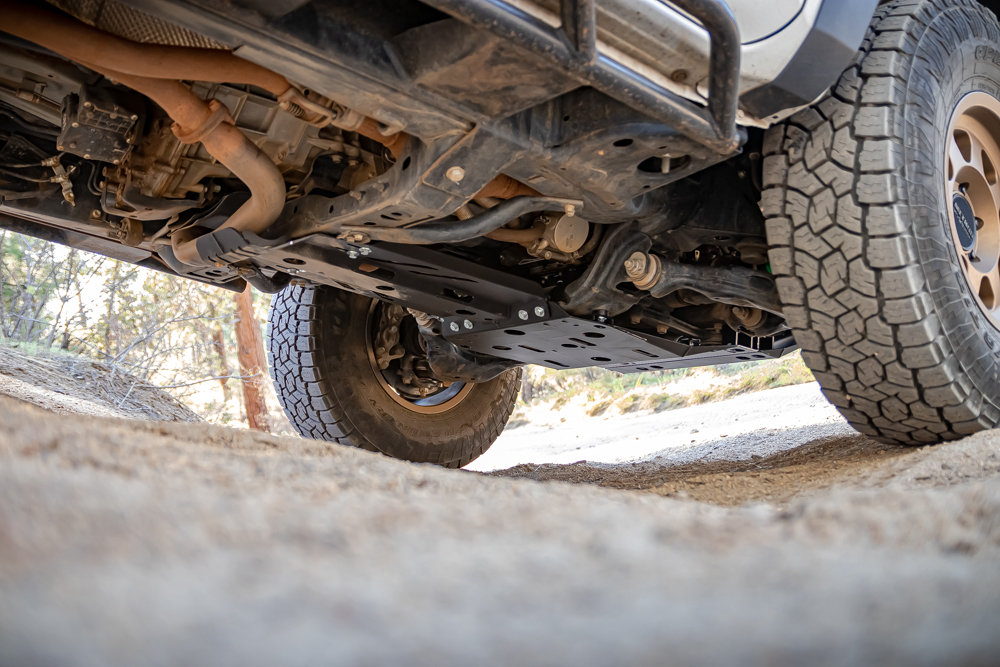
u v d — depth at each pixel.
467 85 1.70
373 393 3.99
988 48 2.48
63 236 2.92
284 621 0.49
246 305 11.76
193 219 2.56
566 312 2.87
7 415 1.06
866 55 2.13
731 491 2.06
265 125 2.13
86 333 7.56
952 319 2.13
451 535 0.76
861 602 0.60
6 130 2.28
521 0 1.52
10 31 1.57
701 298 3.20
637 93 1.68
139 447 1.10
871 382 2.24
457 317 3.33
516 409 17.58
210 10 1.48
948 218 2.22
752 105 1.98
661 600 0.59
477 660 0.46
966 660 0.51
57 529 0.62
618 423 12.51
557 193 2.19
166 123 2.10
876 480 1.77
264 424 11.34
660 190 2.43
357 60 1.63
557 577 0.63
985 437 1.98
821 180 2.11
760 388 12.61
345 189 2.45
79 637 0.44
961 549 0.83
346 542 0.70
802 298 2.22
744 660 0.48
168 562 0.58
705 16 1.62
